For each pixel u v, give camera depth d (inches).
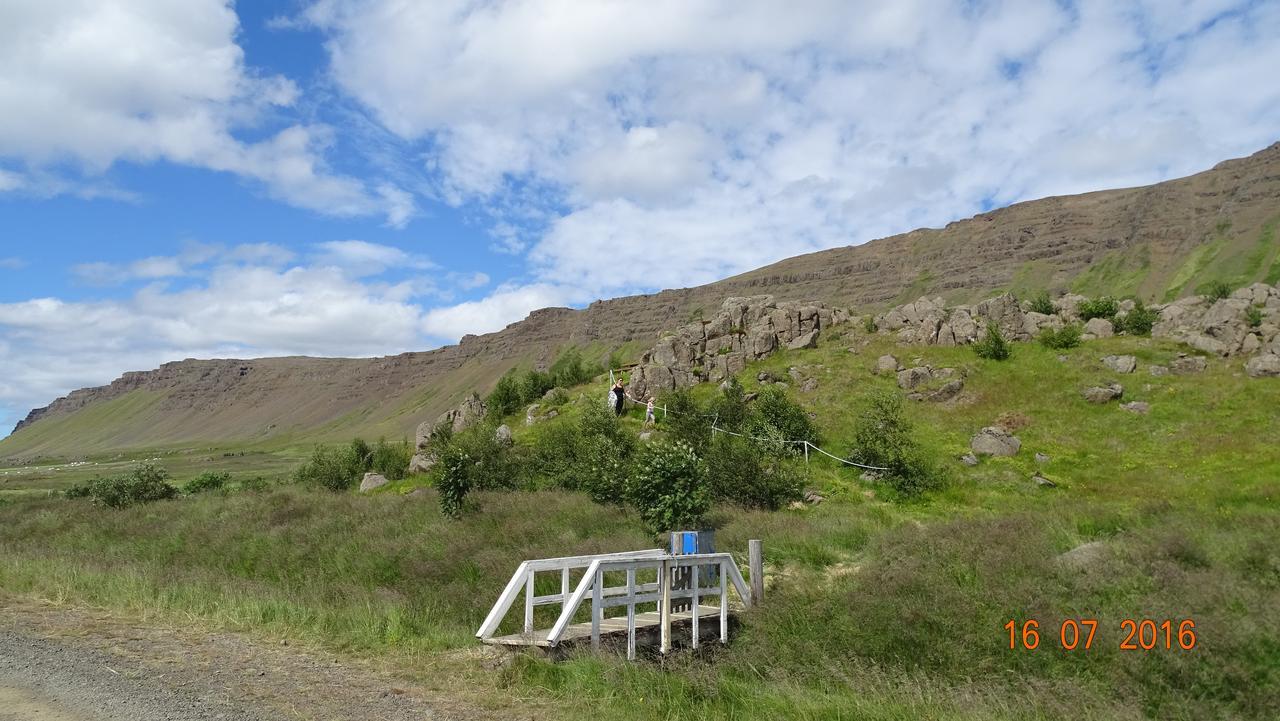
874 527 740.7
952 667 354.3
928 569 450.6
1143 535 546.6
